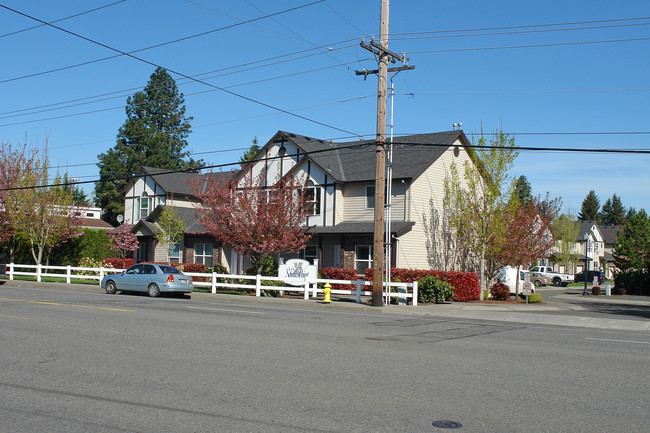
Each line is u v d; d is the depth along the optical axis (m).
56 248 43.53
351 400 7.63
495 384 8.72
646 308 28.62
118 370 9.29
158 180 44.47
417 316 20.59
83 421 6.63
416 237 31.81
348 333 14.23
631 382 9.09
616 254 51.97
